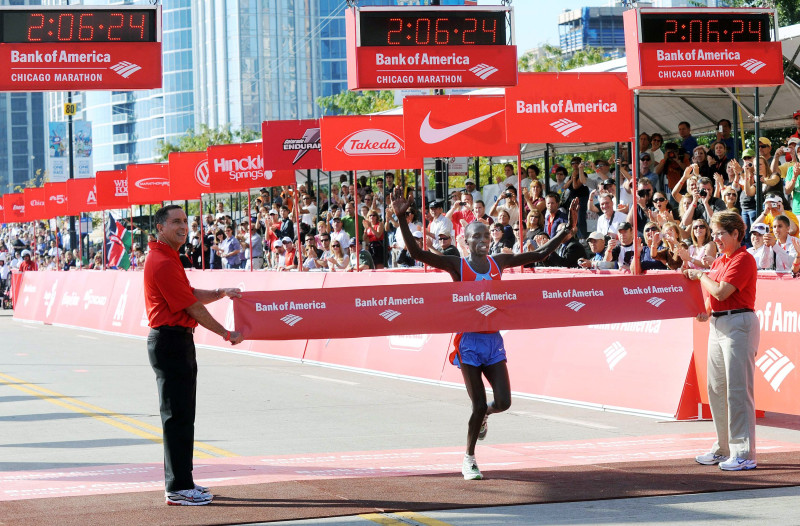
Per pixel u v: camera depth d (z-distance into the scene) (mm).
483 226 7410
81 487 7062
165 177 25422
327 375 14305
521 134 12320
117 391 12867
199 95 130625
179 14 132000
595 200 16125
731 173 14102
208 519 6012
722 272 7289
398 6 13523
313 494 6676
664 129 19875
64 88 14250
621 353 10516
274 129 18703
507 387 7102
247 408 11148
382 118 16438
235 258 24516
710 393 7535
